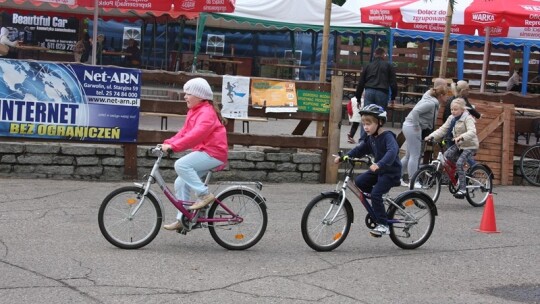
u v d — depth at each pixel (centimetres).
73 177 1145
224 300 605
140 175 1168
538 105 1412
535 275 735
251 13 1977
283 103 1217
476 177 1103
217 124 767
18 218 869
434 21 1653
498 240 886
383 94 1362
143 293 613
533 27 1424
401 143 1304
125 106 1145
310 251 791
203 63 2367
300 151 1277
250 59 2422
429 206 833
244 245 781
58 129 1128
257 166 1220
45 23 2358
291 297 621
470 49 2462
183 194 768
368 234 893
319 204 789
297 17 2017
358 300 623
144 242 762
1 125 1113
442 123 1289
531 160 1359
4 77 1106
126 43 2419
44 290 609
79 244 766
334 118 1233
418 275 716
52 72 1118
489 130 1341
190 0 1310
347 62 2400
